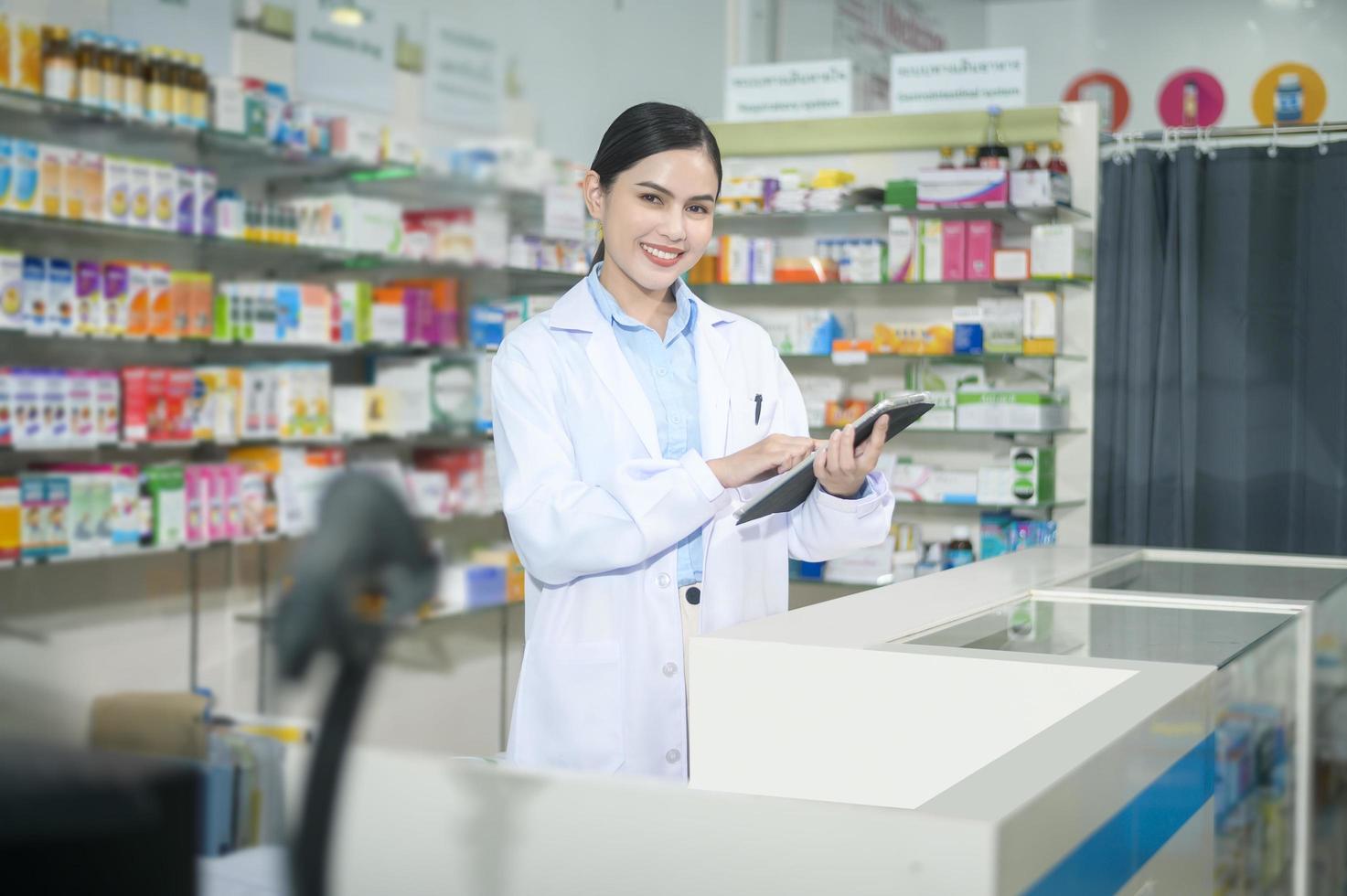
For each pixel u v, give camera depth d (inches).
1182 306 178.2
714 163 66.1
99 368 141.7
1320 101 285.1
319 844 11.8
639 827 27.7
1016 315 175.2
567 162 175.3
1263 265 177.6
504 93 168.9
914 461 185.5
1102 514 182.9
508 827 26.9
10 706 13.2
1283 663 63.7
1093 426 181.5
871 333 188.2
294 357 154.9
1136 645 55.7
